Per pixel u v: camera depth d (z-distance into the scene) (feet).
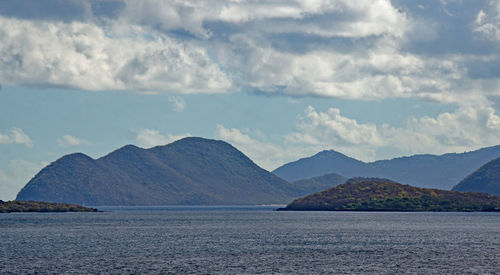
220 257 438.40
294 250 487.61
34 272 367.45
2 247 512.22
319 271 374.22
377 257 440.45
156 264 400.47
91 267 386.93
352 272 371.15
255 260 422.00
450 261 419.95
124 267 387.34
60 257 437.58
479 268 388.57
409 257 440.86
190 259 426.51
